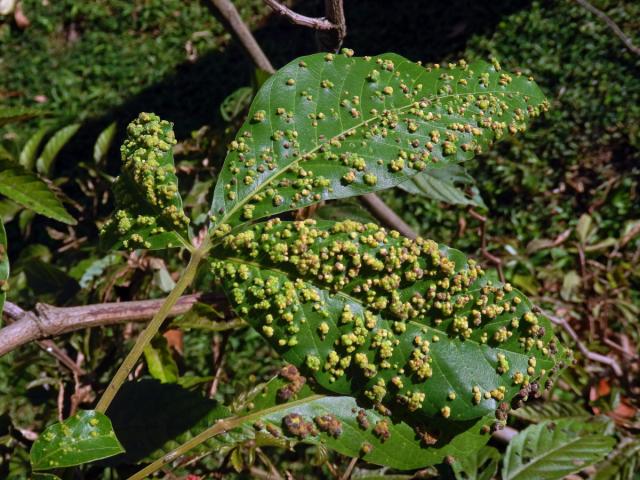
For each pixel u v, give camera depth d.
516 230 0.91
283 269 0.19
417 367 0.18
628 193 0.91
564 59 1.10
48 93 1.30
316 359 0.18
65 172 1.10
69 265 0.50
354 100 0.21
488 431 0.19
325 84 0.21
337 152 0.20
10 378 0.39
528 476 0.27
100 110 1.25
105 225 0.20
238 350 0.82
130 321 0.21
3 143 0.49
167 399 0.21
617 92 1.02
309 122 0.21
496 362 0.18
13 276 0.47
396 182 0.20
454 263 0.18
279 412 0.20
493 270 0.64
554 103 1.04
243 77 1.23
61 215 0.29
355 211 0.28
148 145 0.20
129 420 0.21
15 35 1.43
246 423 0.20
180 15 1.40
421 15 1.23
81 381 0.31
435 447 0.19
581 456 0.28
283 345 0.18
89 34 1.40
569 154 0.97
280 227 0.19
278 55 1.23
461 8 1.22
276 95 0.21
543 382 0.19
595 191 0.92
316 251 0.19
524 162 0.97
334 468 0.27
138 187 0.20
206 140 0.42
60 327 0.20
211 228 0.20
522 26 1.17
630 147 0.97
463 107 0.21
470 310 0.18
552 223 0.91
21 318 0.20
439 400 0.18
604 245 0.66
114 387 0.18
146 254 0.35
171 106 1.23
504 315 0.18
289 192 0.20
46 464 0.17
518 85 0.22
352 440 0.19
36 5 1.46
